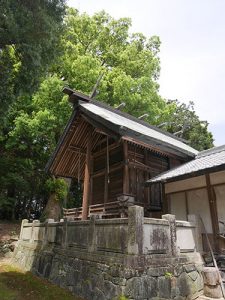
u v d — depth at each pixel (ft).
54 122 50.21
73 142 41.37
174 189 31.04
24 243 38.24
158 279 18.20
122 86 56.29
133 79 60.95
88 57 55.62
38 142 57.57
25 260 35.01
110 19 72.23
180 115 93.30
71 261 24.14
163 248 19.60
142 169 36.09
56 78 52.01
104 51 69.36
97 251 21.06
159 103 66.23
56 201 54.19
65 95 50.52
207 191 27.14
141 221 18.53
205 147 90.84
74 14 69.82
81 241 23.75
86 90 53.72
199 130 92.63
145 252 18.19
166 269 19.01
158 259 18.83
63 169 45.39
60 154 42.29
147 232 18.80
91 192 41.68
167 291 18.38
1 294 22.59
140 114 60.64
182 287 19.48
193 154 36.96
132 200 32.40
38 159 59.98
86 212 33.73
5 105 24.30
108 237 20.21
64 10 28.22
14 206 57.62
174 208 30.68
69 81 55.98
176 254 20.36
